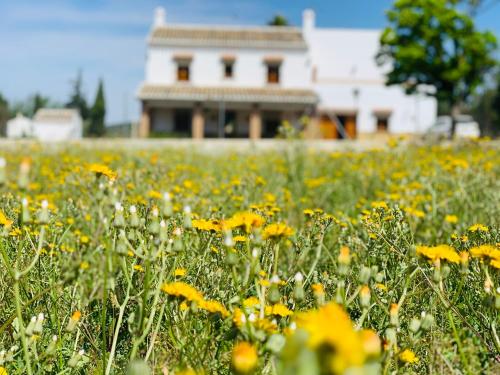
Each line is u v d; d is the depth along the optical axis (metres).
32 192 6.19
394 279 2.99
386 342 1.96
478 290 2.88
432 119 39.06
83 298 3.01
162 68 36.03
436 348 2.28
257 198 5.68
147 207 3.30
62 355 2.49
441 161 8.34
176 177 7.07
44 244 3.22
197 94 34.62
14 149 12.50
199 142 16.39
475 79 31.88
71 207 4.62
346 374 0.77
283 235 2.19
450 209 5.66
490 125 53.81
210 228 2.76
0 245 2.04
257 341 1.85
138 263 2.90
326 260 3.87
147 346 2.45
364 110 39.03
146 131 35.06
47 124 52.59
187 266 2.91
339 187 7.71
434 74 31.92
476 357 2.25
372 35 39.28
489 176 6.88
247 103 35.84
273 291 1.98
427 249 2.32
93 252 3.12
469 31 30.91
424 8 30.67
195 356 2.10
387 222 3.69
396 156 9.84
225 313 2.08
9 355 2.12
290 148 10.41
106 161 7.95
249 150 13.70
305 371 0.80
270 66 36.62
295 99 34.94
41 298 2.77
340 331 0.80
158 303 2.55
